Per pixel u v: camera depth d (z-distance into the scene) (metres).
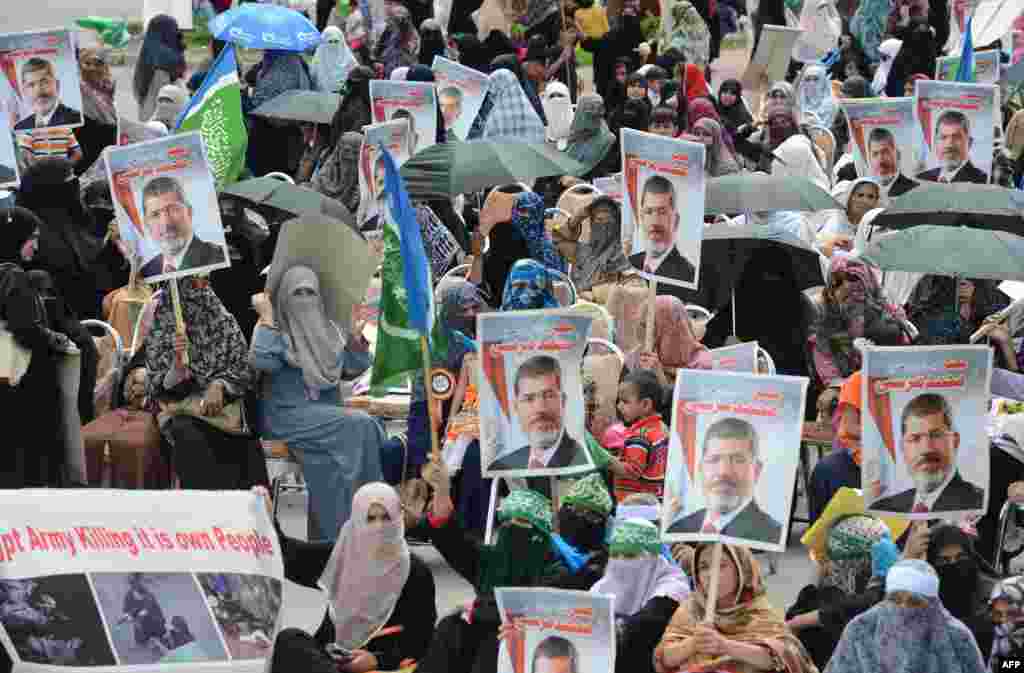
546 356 20.38
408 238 21.33
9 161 29.06
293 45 45.59
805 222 34.94
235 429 24.55
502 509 19.59
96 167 34.62
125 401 25.31
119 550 14.86
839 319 28.08
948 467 19.22
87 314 29.42
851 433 23.94
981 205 30.98
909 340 28.45
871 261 27.89
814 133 44.91
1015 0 53.75
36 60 33.47
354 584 20.39
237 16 46.03
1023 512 24.59
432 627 20.64
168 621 14.77
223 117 32.41
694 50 57.16
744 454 17.73
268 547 15.38
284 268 25.09
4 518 14.64
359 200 34.91
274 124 43.62
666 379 26.45
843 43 57.97
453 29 58.44
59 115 33.66
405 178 32.47
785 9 62.31
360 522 20.34
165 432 24.62
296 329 24.98
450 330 24.88
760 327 29.03
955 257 27.56
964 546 19.89
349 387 28.56
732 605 17.83
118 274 29.67
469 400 24.14
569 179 39.00
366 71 38.91
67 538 14.73
